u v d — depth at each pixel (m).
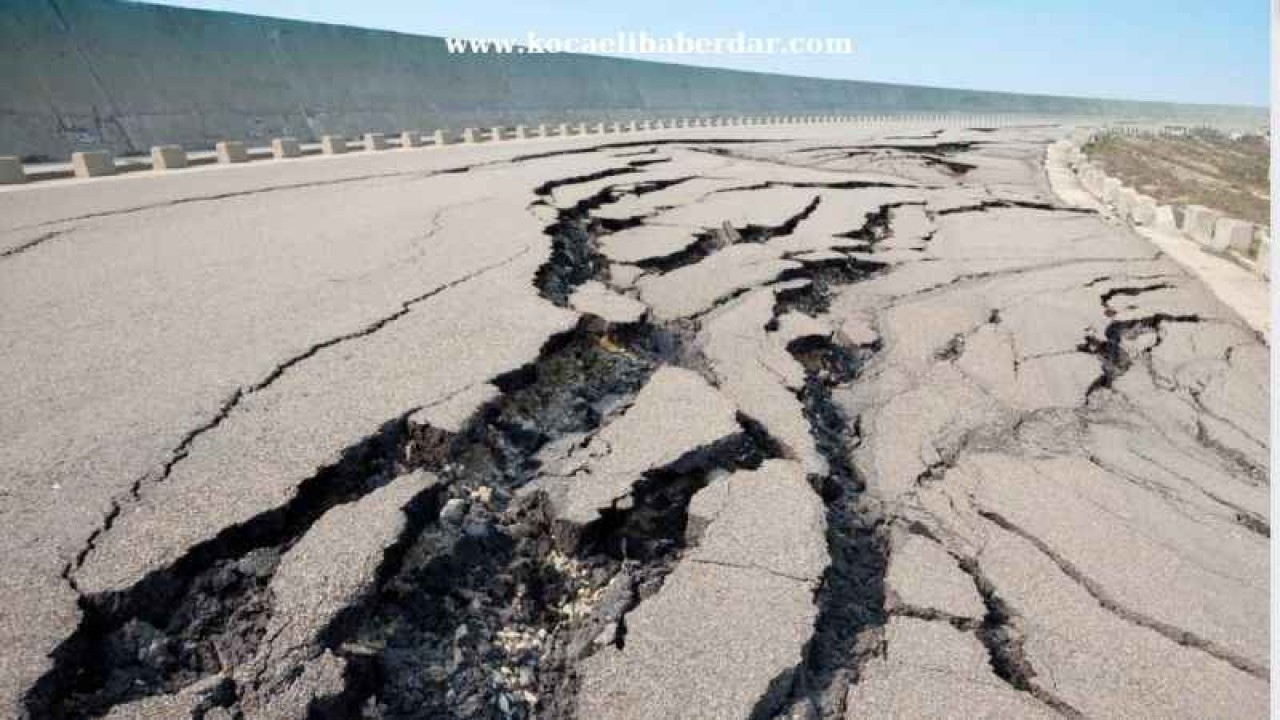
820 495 3.14
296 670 2.03
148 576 2.22
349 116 27.89
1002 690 2.25
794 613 2.40
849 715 2.15
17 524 2.41
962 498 3.32
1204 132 57.06
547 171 10.44
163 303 4.54
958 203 9.84
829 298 5.82
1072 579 2.80
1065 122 64.50
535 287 4.96
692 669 2.19
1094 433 4.07
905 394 4.35
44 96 19.11
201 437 2.95
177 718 1.89
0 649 1.96
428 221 6.91
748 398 3.88
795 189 9.80
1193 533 3.17
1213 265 7.65
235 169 11.61
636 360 4.33
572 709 2.14
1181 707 2.25
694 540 2.88
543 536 2.82
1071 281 6.63
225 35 24.73
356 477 2.90
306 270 5.27
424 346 3.92
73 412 3.14
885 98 70.81
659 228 7.12
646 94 45.34
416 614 2.38
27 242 6.05
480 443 3.17
